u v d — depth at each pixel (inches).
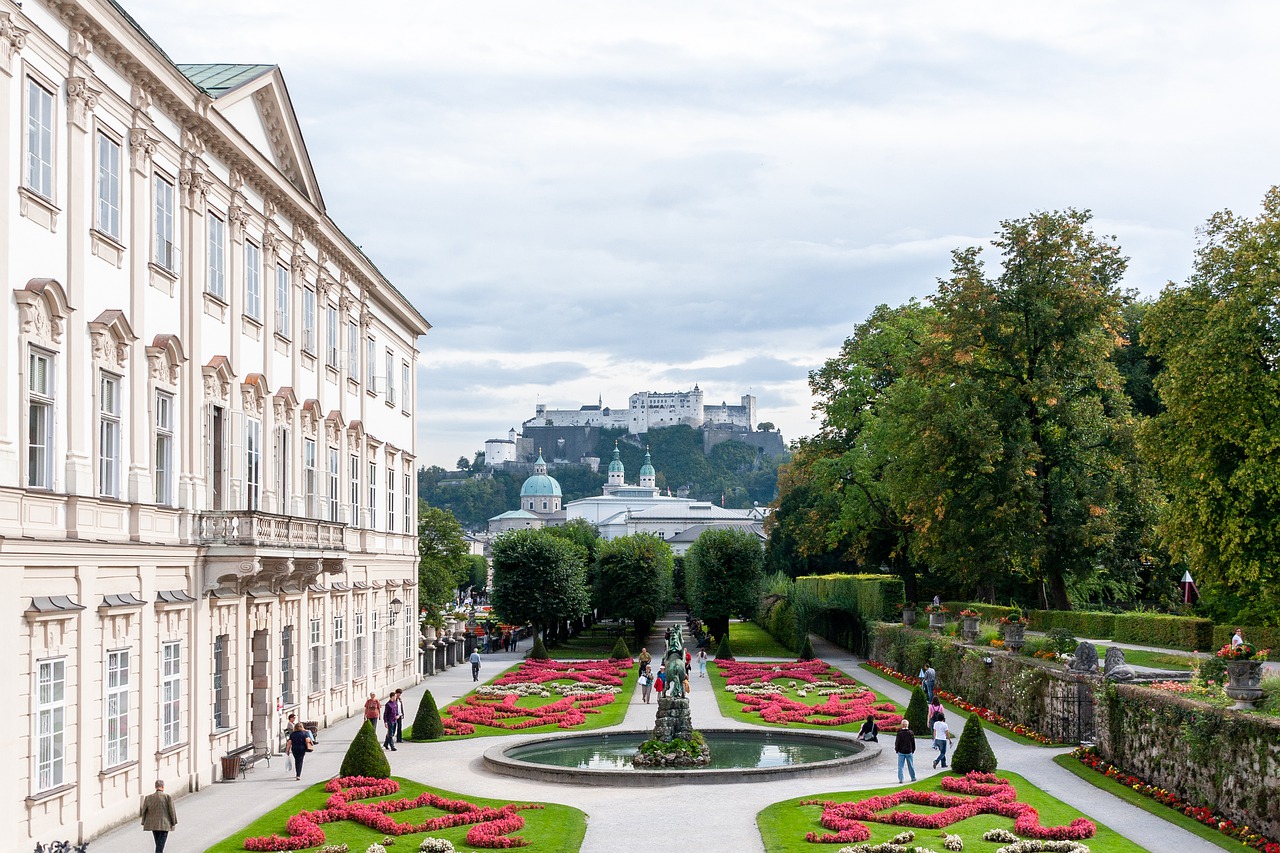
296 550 1526.8
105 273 1153.4
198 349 1382.9
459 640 3334.2
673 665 1541.6
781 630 3850.9
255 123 1648.6
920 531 2637.8
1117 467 2452.0
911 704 1854.1
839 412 3535.9
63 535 1047.6
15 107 970.1
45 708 1008.2
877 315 3651.6
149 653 1224.2
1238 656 1230.9
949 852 1050.1
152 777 1230.3
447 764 1592.0
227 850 1050.1
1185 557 2086.6
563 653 3764.8
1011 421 2444.6
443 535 3683.6
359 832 1148.5
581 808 1269.7
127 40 1161.4
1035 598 3179.1
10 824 940.0
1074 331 2454.5
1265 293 1900.8
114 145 1184.2
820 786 1387.8
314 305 1957.4
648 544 3959.2
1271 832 1054.4
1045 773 1450.5
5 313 949.8
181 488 1332.4
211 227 1462.8
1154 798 1274.6
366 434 2271.2
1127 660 1924.2
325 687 1943.9
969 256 2581.2
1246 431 1881.2
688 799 1314.0
